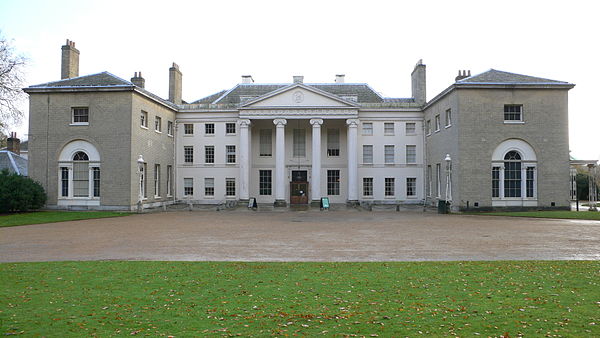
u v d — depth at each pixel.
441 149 43.62
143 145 41.41
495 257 14.93
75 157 39.72
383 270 12.38
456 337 7.18
